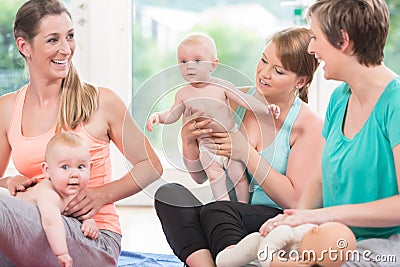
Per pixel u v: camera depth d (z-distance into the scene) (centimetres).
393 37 360
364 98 187
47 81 221
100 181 224
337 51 185
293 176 215
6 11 388
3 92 392
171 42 390
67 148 208
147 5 389
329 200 196
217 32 386
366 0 182
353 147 186
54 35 216
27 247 194
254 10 381
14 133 223
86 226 208
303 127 219
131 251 293
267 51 218
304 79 220
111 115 225
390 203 175
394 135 177
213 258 197
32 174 222
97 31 379
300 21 361
